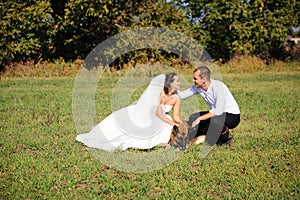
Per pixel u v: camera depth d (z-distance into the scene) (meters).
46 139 7.03
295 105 10.75
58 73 18.42
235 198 4.69
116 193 4.83
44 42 19.42
